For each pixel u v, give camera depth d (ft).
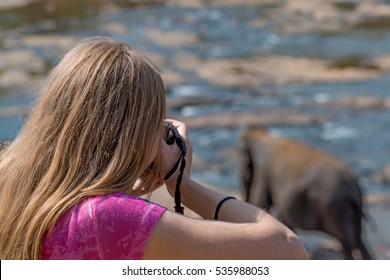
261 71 85.25
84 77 11.19
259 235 10.77
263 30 108.47
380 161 57.36
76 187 10.78
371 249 40.88
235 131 65.10
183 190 11.71
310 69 86.07
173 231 10.45
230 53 94.63
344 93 76.28
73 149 10.96
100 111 11.04
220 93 76.28
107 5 125.29
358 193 38.91
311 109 71.20
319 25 111.96
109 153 10.95
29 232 10.64
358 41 101.35
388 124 66.64
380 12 120.67
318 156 40.01
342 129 65.57
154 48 96.73
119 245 10.41
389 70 85.56
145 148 11.10
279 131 65.62
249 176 43.04
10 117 66.59
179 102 72.33
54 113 11.19
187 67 86.48
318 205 39.34
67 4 125.49
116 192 10.77
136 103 11.09
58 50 93.25
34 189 11.04
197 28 109.70
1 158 12.03
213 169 55.77
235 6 124.67
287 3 126.52
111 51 11.40
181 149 11.92
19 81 79.56
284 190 40.70
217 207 11.44
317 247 41.09
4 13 118.83
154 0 129.70
